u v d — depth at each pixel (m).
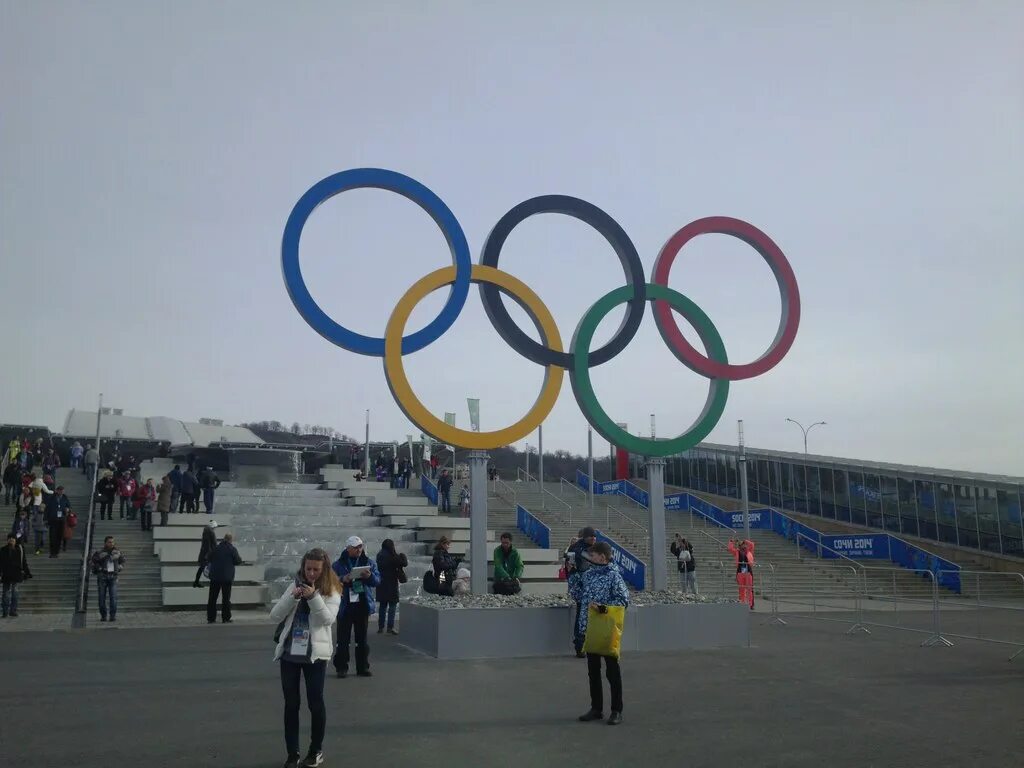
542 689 10.24
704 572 32.38
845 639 16.31
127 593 22.02
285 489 33.28
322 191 15.27
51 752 7.04
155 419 49.91
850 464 41.31
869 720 8.63
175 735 7.70
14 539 19.53
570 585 12.65
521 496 42.75
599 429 15.88
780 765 6.90
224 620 18.95
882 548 34.62
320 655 6.68
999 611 24.41
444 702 9.39
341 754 7.09
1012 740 7.82
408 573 25.41
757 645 14.92
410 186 15.74
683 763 6.91
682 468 52.91
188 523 26.78
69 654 13.15
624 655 13.35
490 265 15.98
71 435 43.59
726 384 16.89
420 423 15.02
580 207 16.58
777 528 39.56
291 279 14.87
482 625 13.10
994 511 34.53
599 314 16.33
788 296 17.56
